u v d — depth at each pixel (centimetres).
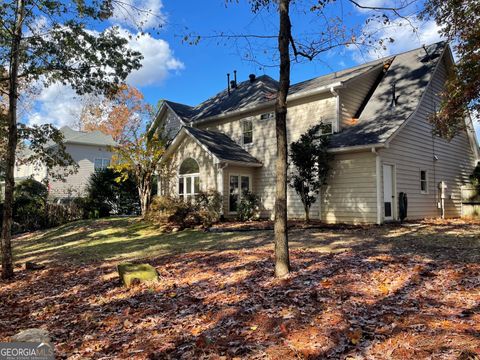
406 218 1421
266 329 396
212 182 1681
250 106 1792
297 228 1292
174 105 2317
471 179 1722
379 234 1090
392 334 351
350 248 859
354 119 1573
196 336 400
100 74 1007
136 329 447
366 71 1594
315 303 461
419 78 1527
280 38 615
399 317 393
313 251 830
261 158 1777
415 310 411
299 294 498
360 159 1353
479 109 1162
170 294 570
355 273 586
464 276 537
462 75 1125
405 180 1434
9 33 888
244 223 1514
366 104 1596
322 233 1158
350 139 1377
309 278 573
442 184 1669
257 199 1725
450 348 310
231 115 1914
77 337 444
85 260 1006
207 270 707
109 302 574
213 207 1570
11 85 895
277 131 615
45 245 1489
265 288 544
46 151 1209
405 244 888
